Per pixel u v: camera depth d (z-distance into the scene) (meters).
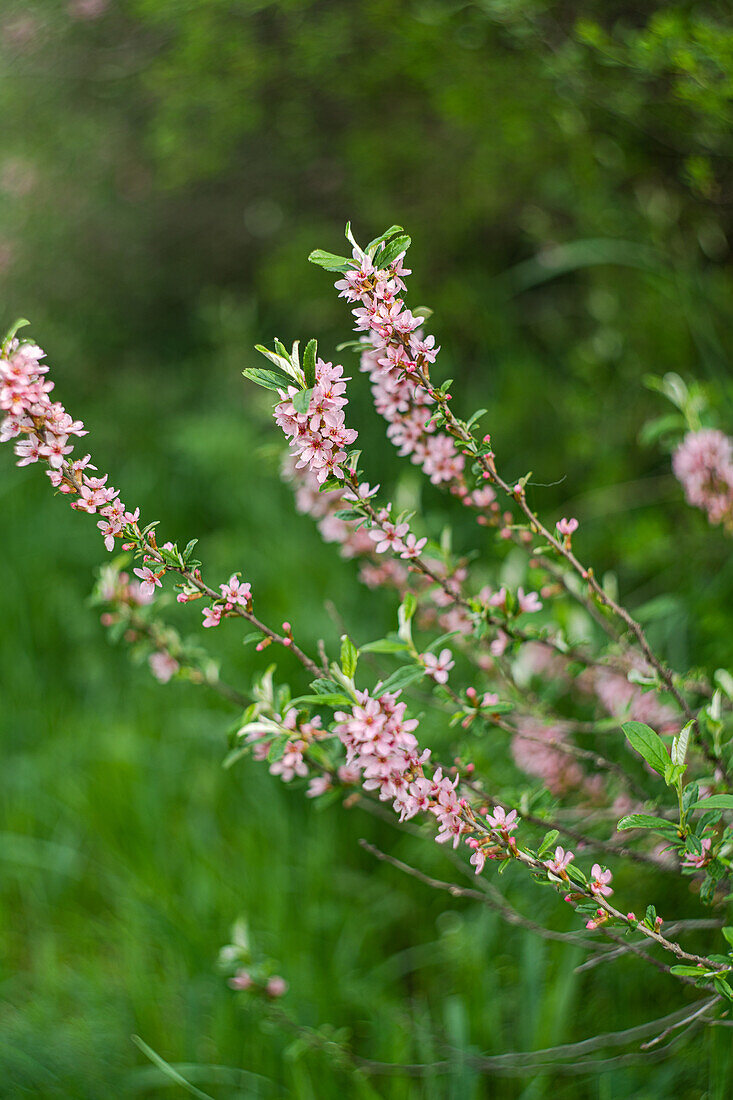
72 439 4.78
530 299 4.96
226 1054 2.34
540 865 1.51
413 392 1.66
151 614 2.12
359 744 1.54
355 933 2.65
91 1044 2.35
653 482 3.61
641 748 1.46
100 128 4.60
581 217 3.97
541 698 2.57
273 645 3.53
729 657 2.66
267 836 2.88
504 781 2.64
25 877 2.91
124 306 5.44
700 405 2.31
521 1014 2.26
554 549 1.79
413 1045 2.36
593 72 2.94
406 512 1.68
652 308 3.81
